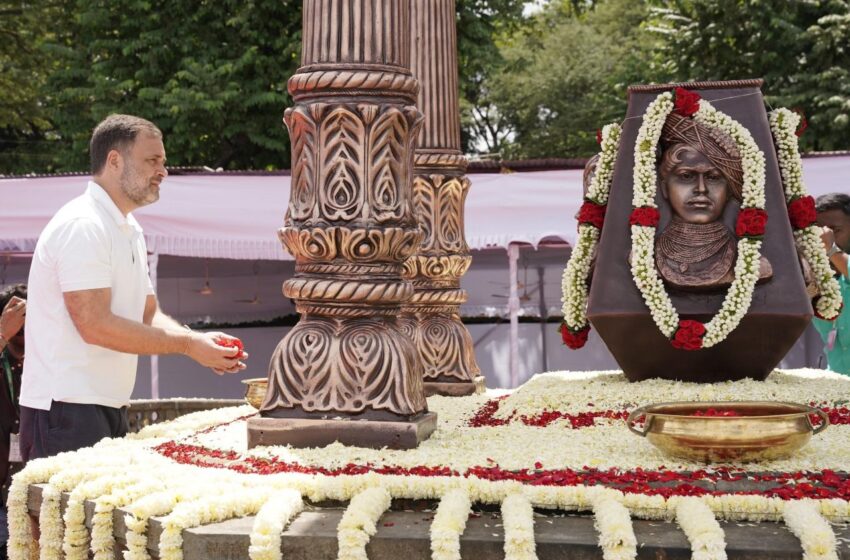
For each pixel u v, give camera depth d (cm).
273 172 977
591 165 450
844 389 403
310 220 336
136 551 260
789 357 1031
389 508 266
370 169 334
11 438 500
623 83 2462
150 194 400
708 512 238
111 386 390
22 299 500
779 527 242
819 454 301
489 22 2036
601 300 419
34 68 2194
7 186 958
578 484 269
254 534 239
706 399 390
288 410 332
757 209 407
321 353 332
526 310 1154
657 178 423
